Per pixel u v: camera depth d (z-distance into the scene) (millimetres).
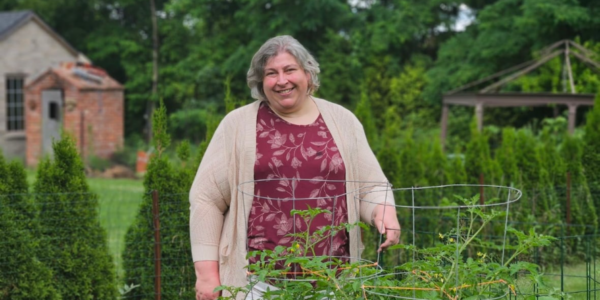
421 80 19375
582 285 5117
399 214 6547
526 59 17719
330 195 2865
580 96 12406
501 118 17641
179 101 22609
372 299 2320
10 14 20172
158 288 4766
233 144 2924
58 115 18516
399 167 6707
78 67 19188
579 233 6785
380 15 20688
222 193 2924
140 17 24938
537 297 2363
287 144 2891
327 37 20328
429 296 2240
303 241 2797
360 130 3035
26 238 4645
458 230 2443
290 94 2869
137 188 13734
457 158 7059
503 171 7074
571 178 7242
